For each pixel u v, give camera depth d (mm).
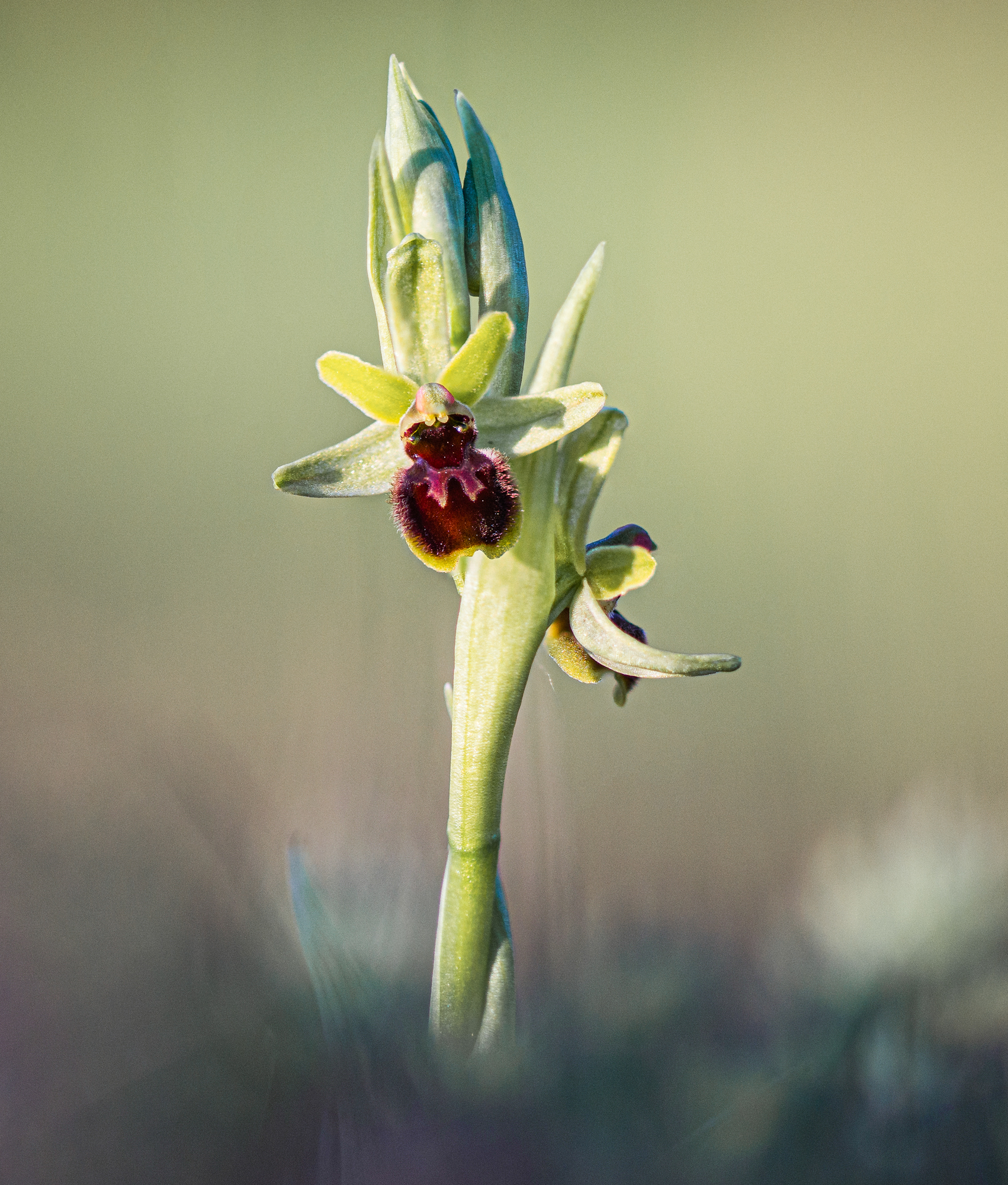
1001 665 368
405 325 336
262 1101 152
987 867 158
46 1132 159
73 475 701
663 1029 146
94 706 386
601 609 336
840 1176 139
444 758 327
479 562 333
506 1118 139
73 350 959
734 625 416
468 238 337
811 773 339
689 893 183
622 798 311
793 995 153
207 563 527
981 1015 151
